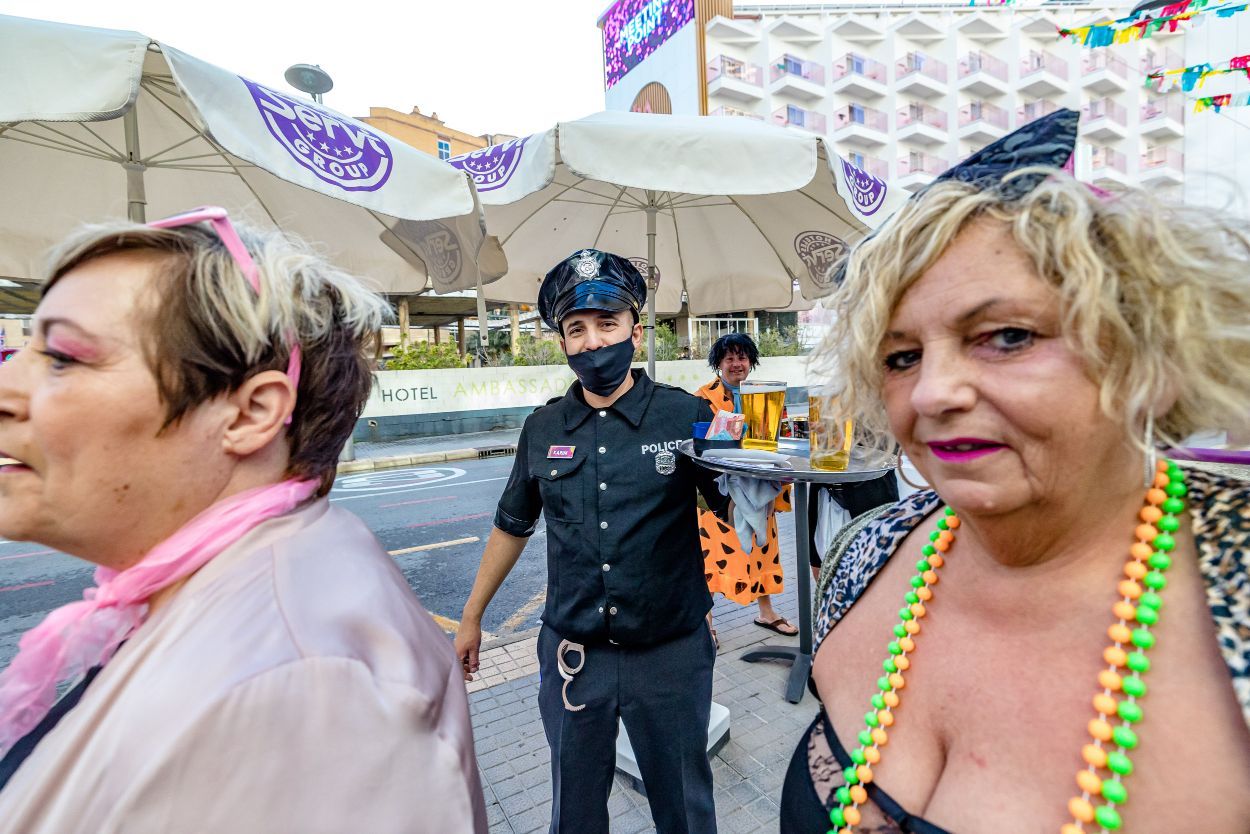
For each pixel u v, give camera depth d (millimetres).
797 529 2693
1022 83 36250
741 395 1986
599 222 3926
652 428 1638
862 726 721
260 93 1955
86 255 639
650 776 1583
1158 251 487
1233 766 465
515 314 15031
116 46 1721
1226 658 483
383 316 919
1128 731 504
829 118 35562
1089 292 479
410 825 563
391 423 12266
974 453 556
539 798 2129
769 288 4109
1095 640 559
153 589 651
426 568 4805
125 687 549
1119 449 546
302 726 528
